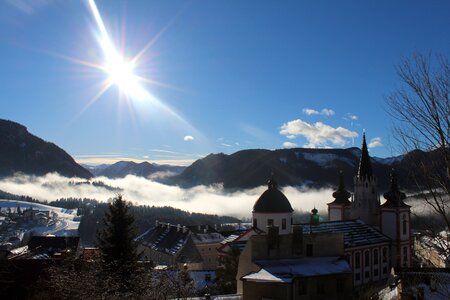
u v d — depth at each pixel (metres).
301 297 47.62
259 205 95.56
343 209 113.50
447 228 18.28
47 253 91.75
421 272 42.25
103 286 37.12
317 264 52.16
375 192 109.56
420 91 19.09
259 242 53.28
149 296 37.16
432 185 18.38
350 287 50.53
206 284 70.56
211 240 165.00
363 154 111.19
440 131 18.36
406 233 96.06
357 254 87.81
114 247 58.19
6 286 51.16
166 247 160.38
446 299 33.94
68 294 36.25
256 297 47.28
